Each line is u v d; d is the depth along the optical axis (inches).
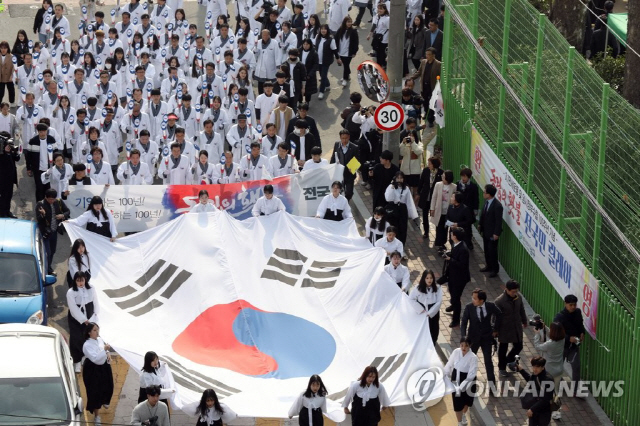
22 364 826.2
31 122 1216.2
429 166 1112.2
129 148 1222.9
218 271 962.1
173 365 855.1
